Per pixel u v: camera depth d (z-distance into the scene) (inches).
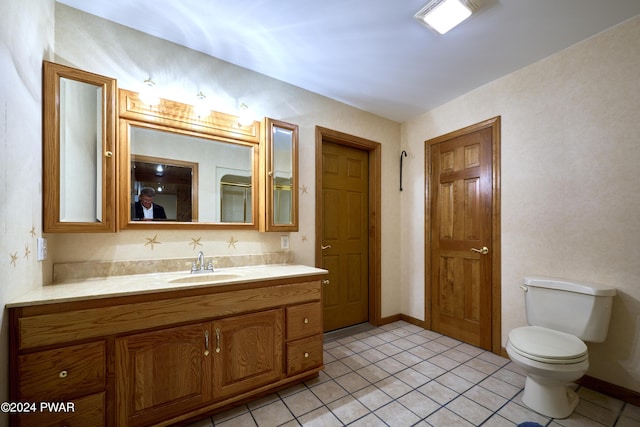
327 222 108.0
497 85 91.1
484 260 93.3
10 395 41.4
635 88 64.0
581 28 67.5
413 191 121.0
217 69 80.0
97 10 62.2
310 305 72.2
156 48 70.9
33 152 48.9
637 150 63.6
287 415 59.5
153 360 51.5
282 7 61.0
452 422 57.4
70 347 45.0
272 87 90.3
